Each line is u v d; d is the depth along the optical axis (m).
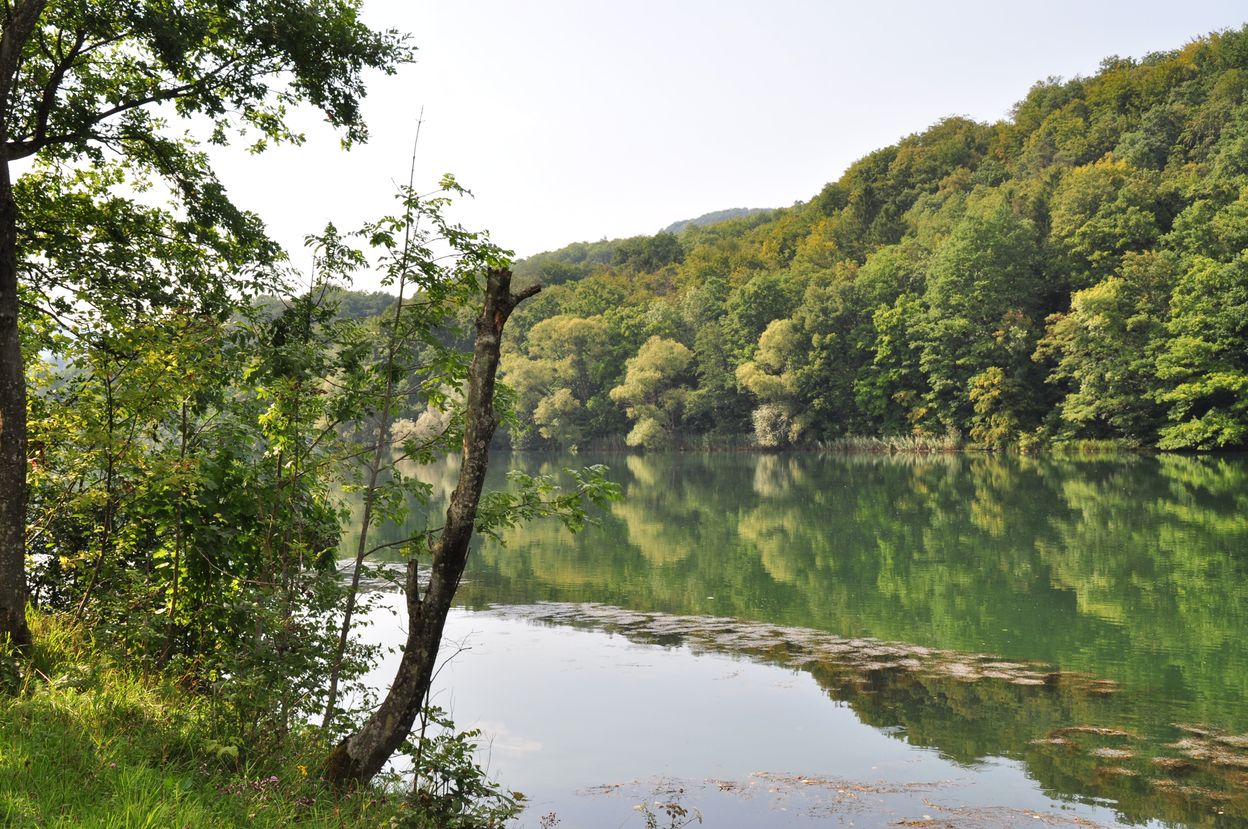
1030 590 17.89
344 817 5.01
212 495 7.07
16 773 4.29
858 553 23.08
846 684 11.56
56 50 9.42
